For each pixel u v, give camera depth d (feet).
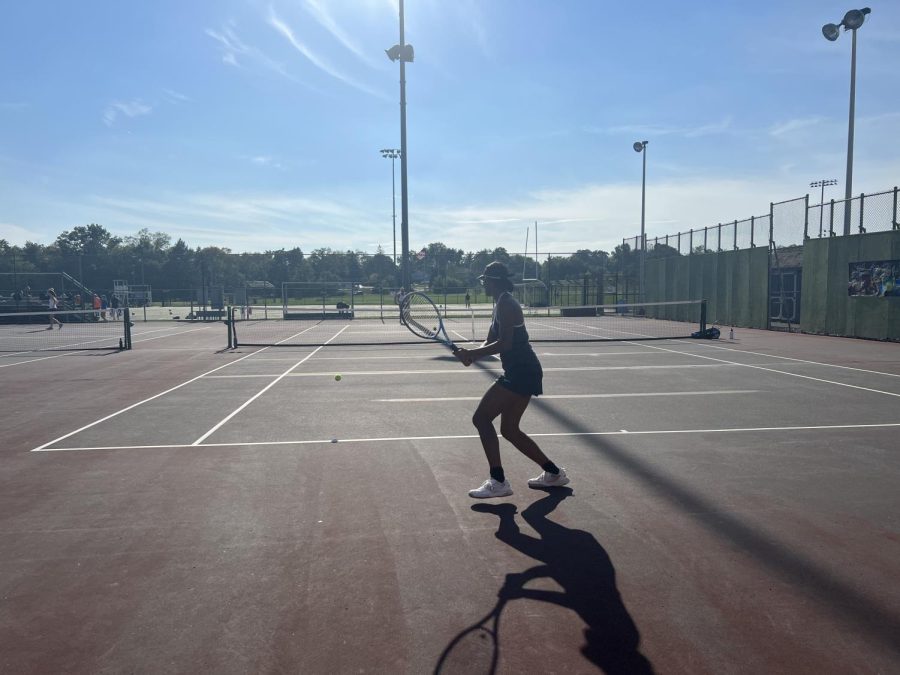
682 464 21.35
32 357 57.16
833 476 19.93
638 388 36.91
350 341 72.74
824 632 11.23
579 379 40.55
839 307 73.41
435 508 17.35
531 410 30.53
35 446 24.39
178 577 13.47
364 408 31.48
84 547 15.05
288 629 11.45
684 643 10.93
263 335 83.10
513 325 17.87
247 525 16.25
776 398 33.47
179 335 84.33
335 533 15.69
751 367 46.09
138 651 10.82
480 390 36.99
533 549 14.70
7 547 15.11
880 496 18.10
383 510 17.22
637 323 108.37
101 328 102.06
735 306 95.40
